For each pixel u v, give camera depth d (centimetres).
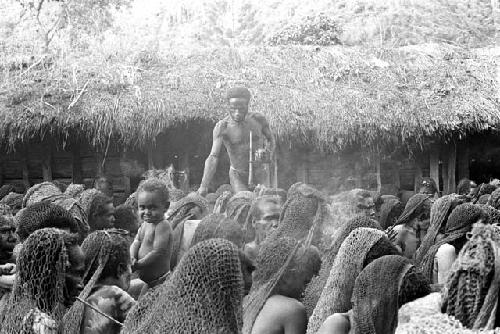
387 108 1583
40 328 397
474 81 1694
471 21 3612
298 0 3981
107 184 1476
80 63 1608
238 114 1048
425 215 820
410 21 3472
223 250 370
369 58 1728
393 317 396
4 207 648
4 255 582
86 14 2030
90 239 507
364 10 3578
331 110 1549
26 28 2023
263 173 1048
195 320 361
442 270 584
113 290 493
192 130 1556
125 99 1501
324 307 445
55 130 1484
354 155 1619
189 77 1585
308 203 582
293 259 459
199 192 1039
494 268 340
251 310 450
